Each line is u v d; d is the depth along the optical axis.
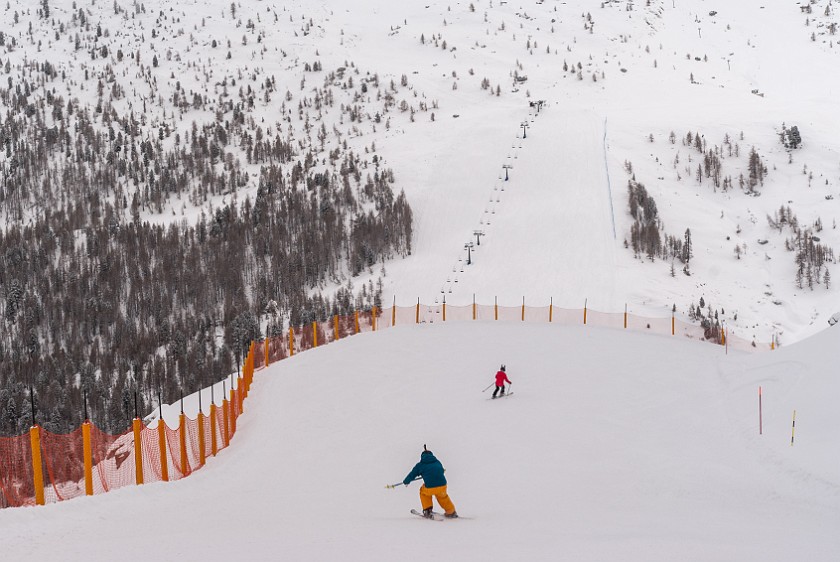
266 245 146.88
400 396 34.41
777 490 17.58
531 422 28.16
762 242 113.62
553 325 50.53
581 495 18.09
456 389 34.97
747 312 95.44
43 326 141.75
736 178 132.12
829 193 123.00
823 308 96.00
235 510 16.73
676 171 136.88
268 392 38.03
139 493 18.66
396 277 114.88
